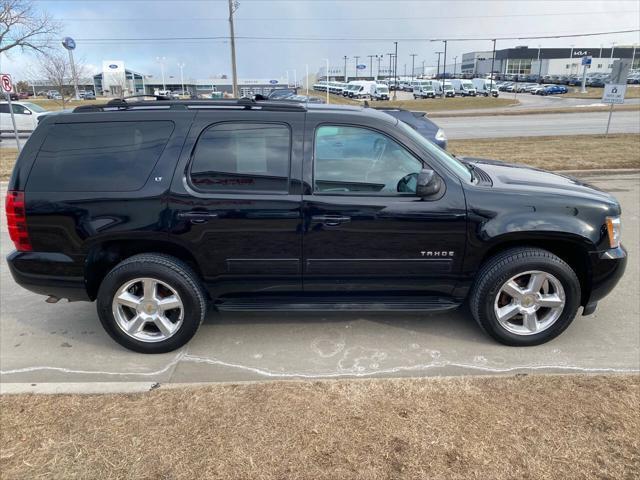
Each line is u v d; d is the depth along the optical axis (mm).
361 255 3570
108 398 3051
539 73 110562
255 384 3172
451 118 32094
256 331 4078
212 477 2393
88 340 4004
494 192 3539
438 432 2674
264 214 3479
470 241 3535
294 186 3490
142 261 3557
